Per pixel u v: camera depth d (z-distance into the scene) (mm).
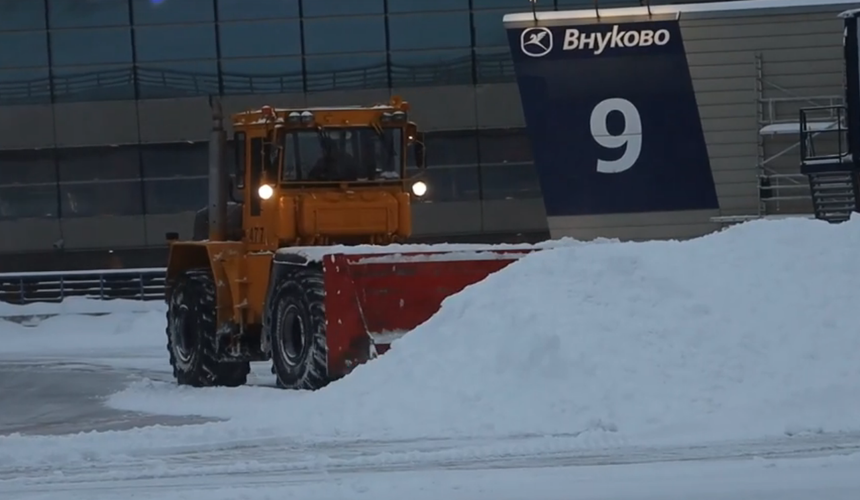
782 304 45469
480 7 133625
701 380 42156
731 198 107375
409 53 133750
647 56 107312
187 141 135750
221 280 63281
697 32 106750
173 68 135375
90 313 124125
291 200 59531
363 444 39656
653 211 108188
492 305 47688
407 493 31406
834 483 31172
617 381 42250
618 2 130875
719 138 107125
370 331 53656
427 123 134125
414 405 43531
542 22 108188
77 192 136875
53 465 37562
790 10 105562
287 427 43438
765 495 30031
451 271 54688
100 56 135875
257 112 61781
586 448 37438
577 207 108875
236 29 134750
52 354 96625
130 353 96125
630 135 108000
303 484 33281
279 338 57344
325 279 53562
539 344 44094
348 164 61188
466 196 134625
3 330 119500
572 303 46469
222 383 64812
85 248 137125
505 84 133750
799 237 49625
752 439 38062
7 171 136875
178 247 68500
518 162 134500
